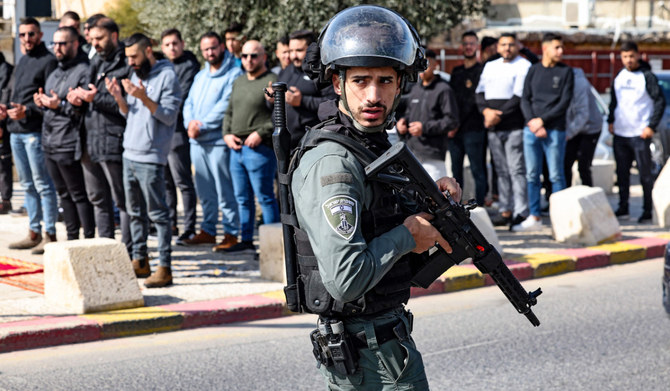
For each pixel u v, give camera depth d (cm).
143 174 686
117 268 634
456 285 760
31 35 821
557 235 934
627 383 510
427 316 667
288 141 262
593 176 1355
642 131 1078
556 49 938
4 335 556
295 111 785
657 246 931
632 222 1088
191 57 946
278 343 589
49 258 643
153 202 693
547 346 586
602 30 2506
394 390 258
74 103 698
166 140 694
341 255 234
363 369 259
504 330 626
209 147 858
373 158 248
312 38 795
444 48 2328
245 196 846
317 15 1076
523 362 550
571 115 1092
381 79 250
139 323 604
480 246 261
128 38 683
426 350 575
